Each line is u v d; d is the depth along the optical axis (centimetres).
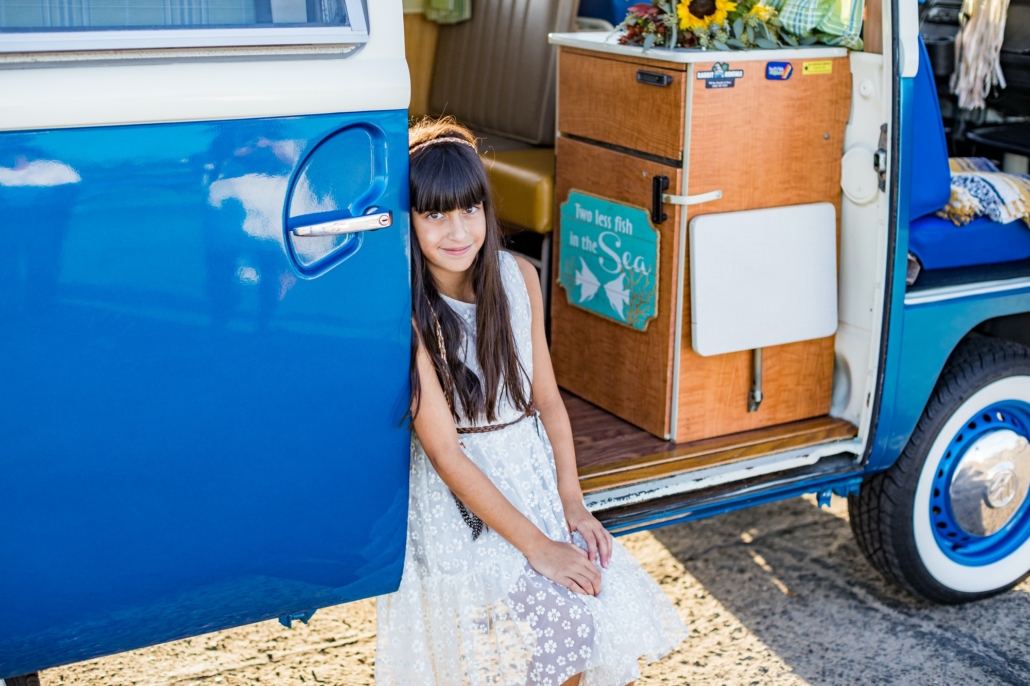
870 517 288
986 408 287
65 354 151
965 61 325
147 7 146
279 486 173
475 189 188
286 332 165
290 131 158
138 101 146
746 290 259
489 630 208
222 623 181
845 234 273
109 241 150
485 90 405
